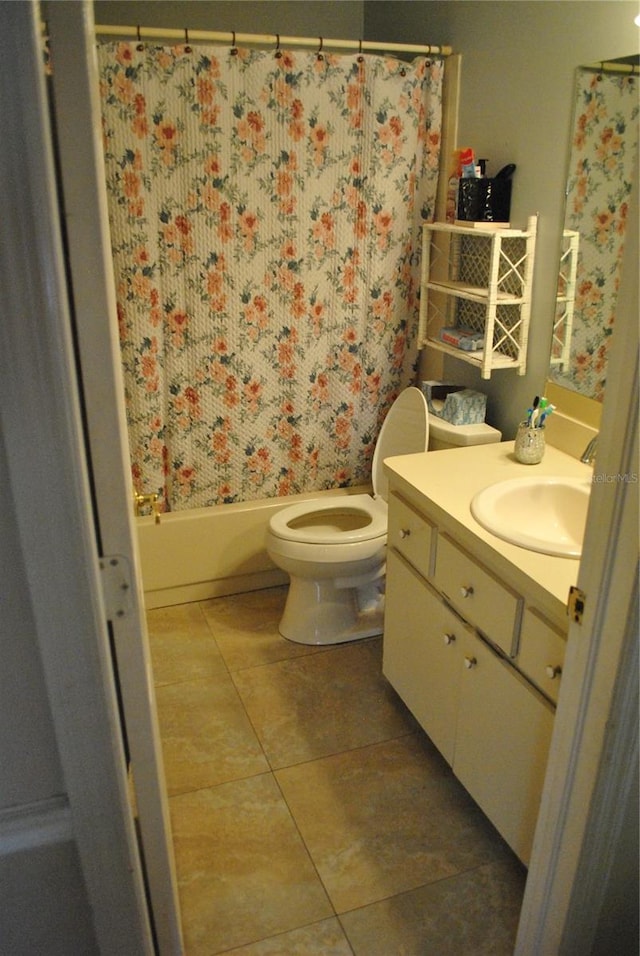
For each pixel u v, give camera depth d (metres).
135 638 0.99
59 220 0.75
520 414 2.38
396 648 2.19
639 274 0.95
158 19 2.72
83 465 0.83
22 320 0.75
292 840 1.85
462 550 1.75
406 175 2.64
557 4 1.96
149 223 2.42
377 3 2.90
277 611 2.88
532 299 2.24
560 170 2.04
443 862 1.79
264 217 2.54
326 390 2.88
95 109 0.76
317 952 1.57
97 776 0.98
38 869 1.04
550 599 1.41
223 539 2.89
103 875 1.05
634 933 1.39
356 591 2.75
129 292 2.48
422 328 2.68
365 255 2.71
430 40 2.61
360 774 2.06
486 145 2.38
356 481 3.08
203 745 2.17
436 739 1.99
